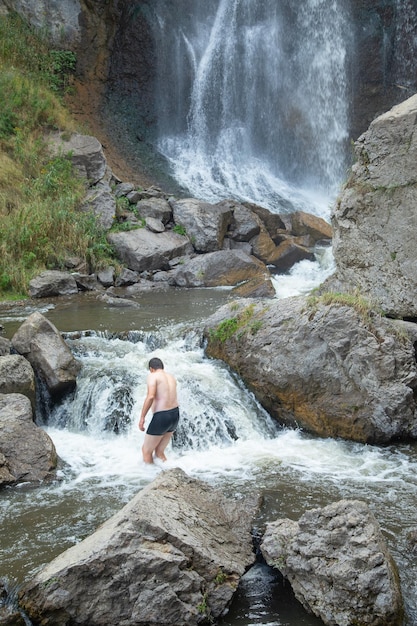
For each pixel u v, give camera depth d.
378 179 10.43
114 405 9.48
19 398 8.61
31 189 17.89
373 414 9.02
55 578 5.50
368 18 25.70
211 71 26.22
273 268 17.56
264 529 6.59
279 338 9.75
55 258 16.33
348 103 26.02
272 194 23.72
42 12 24.22
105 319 12.87
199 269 16.22
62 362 9.77
